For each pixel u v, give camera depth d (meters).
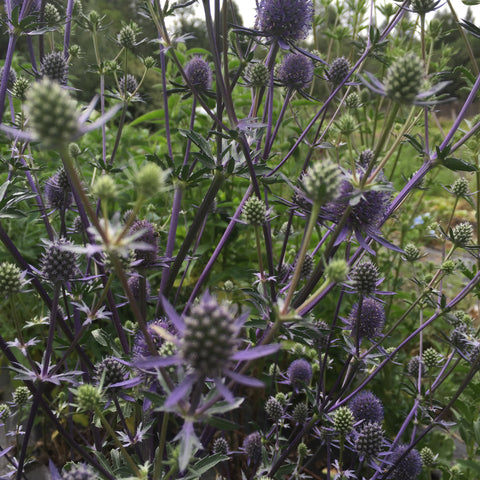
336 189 0.15
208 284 0.49
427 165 0.25
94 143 0.63
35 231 0.48
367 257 0.36
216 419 0.15
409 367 0.35
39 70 0.29
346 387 0.29
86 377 0.28
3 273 0.20
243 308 0.45
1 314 0.46
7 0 0.26
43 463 0.38
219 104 0.26
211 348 0.13
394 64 0.18
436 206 0.88
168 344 0.20
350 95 0.38
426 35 0.39
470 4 0.30
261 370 0.43
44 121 0.12
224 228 0.55
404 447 0.31
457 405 0.38
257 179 0.26
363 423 0.29
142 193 0.14
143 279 0.24
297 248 0.50
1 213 0.23
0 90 0.25
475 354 0.32
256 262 0.54
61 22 0.30
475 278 0.30
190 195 0.55
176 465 0.17
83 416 0.41
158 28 0.26
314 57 0.27
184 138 0.54
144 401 0.20
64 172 0.27
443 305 0.30
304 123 0.59
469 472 0.37
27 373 0.21
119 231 0.15
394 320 0.52
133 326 0.27
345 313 0.48
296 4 0.27
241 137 0.24
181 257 0.26
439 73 0.29
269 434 0.33
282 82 0.31
